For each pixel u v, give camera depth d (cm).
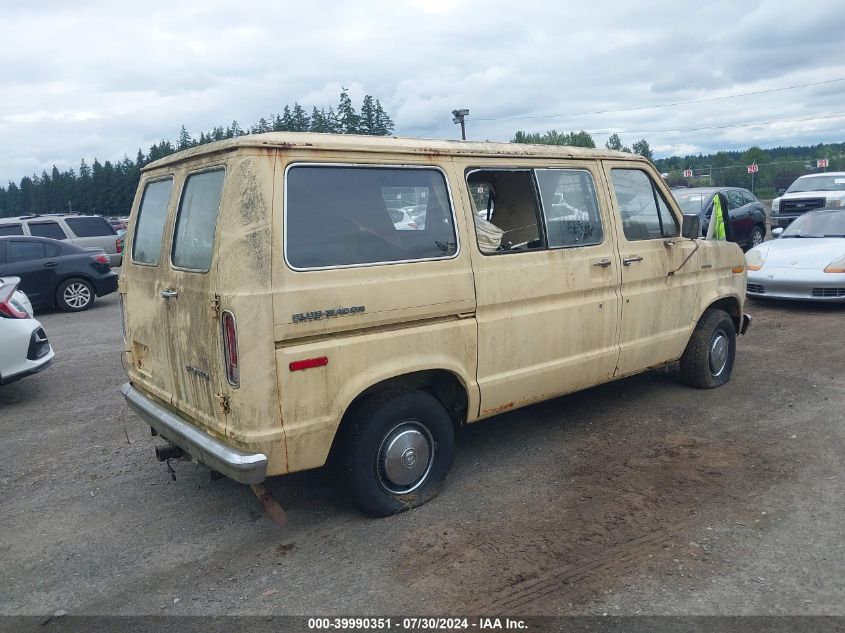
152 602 339
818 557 348
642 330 542
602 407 595
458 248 418
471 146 439
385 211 391
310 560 369
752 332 859
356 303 368
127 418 634
